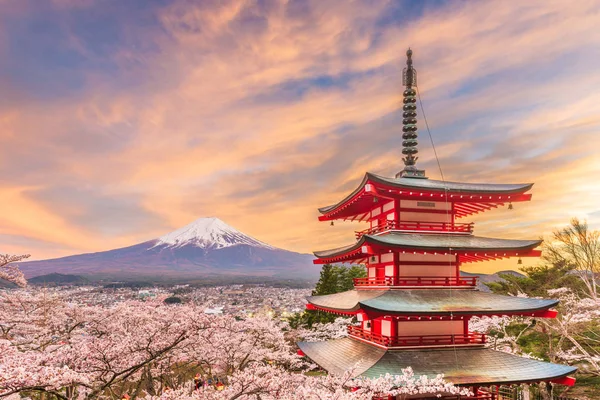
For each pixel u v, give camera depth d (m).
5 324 25.00
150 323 21.31
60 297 28.50
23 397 17.06
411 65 28.42
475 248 22.14
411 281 22.88
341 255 25.81
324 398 15.59
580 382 30.81
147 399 16.42
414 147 27.75
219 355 27.11
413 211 24.22
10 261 18.67
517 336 36.75
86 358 18.11
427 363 20.41
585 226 33.72
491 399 21.91
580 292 39.19
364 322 24.53
